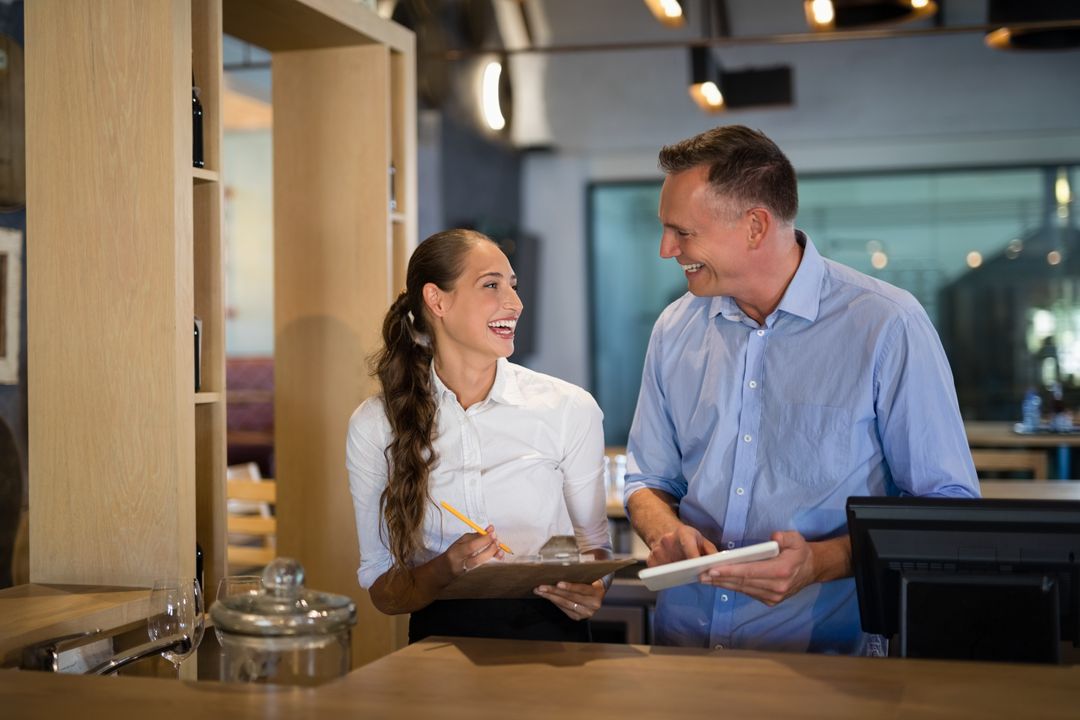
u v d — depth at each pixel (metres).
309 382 3.80
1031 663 1.70
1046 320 8.14
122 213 2.79
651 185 8.66
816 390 2.19
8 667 2.27
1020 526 1.71
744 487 2.24
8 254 3.02
